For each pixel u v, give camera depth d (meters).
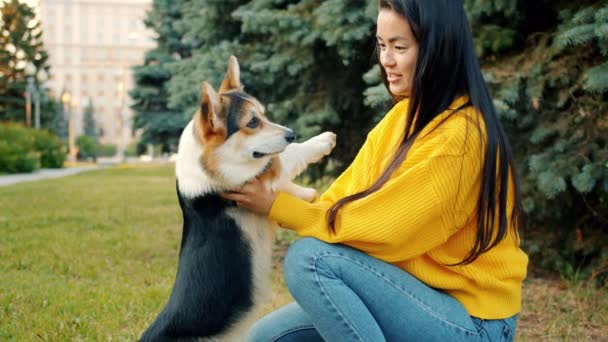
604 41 3.58
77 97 68.69
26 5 35.81
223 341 2.34
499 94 4.14
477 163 1.96
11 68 33.41
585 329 3.63
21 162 21.41
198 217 2.45
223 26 6.41
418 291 2.02
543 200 4.49
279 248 6.07
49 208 9.84
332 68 5.70
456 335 1.97
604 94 4.17
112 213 9.36
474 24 4.58
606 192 4.15
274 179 2.62
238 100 2.75
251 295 2.40
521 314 3.95
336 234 2.04
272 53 5.82
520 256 2.12
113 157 49.16
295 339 2.38
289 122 5.80
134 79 20.62
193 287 2.34
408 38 2.03
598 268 4.51
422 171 1.95
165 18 20.69
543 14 4.58
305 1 5.32
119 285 4.70
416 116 2.08
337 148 6.10
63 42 68.31
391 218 1.96
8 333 3.50
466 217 2.02
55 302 4.14
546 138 4.36
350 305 1.98
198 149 2.49
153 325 2.38
